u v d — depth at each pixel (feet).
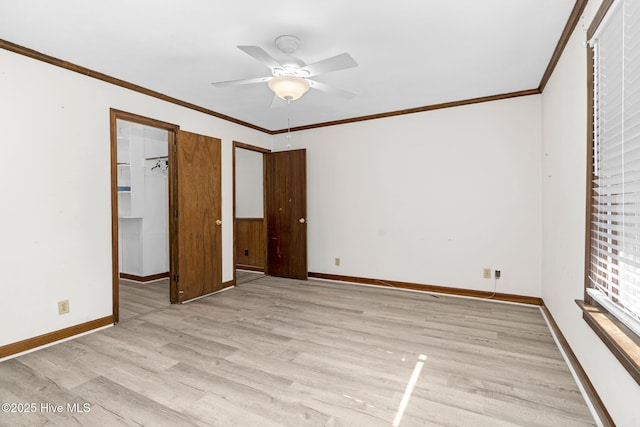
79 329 8.95
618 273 5.18
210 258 13.19
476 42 7.97
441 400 5.92
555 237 9.05
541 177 11.28
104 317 9.57
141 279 15.42
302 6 6.50
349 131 14.97
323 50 8.34
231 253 14.40
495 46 8.18
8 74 7.73
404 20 7.02
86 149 9.24
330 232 15.62
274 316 10.50
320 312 10.89
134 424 5.29
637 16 4.37
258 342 8.48
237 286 14.60
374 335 8.91
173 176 11.98
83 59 8.71
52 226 8.48
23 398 6.00
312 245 16.15
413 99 12.30
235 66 9.26
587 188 6.13
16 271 7.82
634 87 4.49
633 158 4.56
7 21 6.88
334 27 7.29
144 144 15.61
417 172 13.47
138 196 15.28
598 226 5.78
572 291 7.29
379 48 8.26
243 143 15.17
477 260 12.42
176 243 11.93
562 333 8.16
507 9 6.64
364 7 6.55
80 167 9.10
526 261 11.62
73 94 8.96
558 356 7.63
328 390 6.26
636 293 4.59
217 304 11.84
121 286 14.70
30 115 8.10
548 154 9.99
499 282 12.07
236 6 6.48
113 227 9.87
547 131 10.13
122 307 11.52
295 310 11.11
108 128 9.80
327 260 15.75
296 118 14.78
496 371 6.94
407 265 13.79
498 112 11.93
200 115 12.94
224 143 14.08
